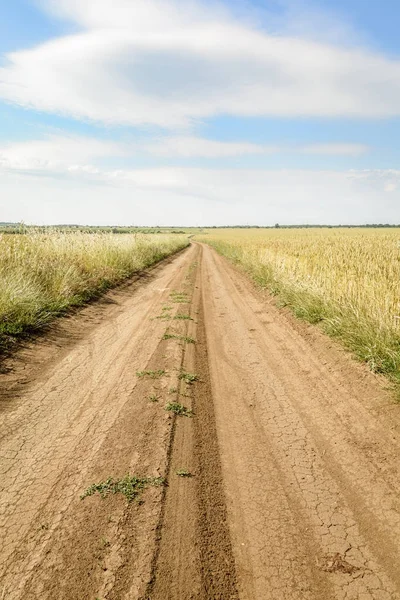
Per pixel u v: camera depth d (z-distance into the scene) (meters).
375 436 3.59
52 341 6.07
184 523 2.51
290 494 2.84
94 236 14.84
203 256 27.69
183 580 2.10
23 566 2.13
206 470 3.09
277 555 2.30
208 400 4.34
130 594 1.98
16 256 8.57
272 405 4.25
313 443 3.51
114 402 4.11
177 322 7.41
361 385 4.60
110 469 3.00
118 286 11.67
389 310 6.03
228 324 7.72
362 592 2.07
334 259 13.45
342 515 2.64
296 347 6.24
